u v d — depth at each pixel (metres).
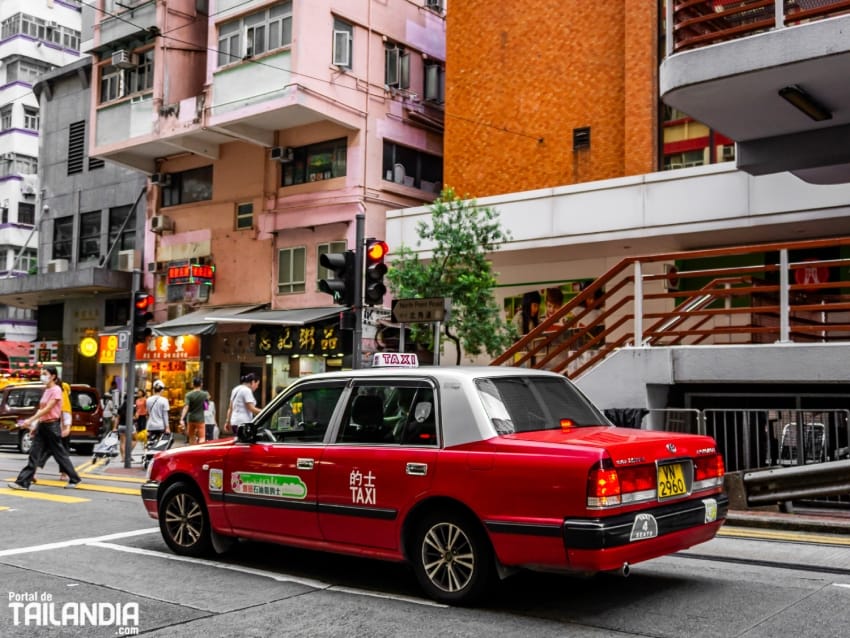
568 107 19.30
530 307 19.30
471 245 17.27
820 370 9.73
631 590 6.01
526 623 5.20
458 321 17.33
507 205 18.23
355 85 22.47
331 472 6.30
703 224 15.47
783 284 10.03
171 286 26.20
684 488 5.76
